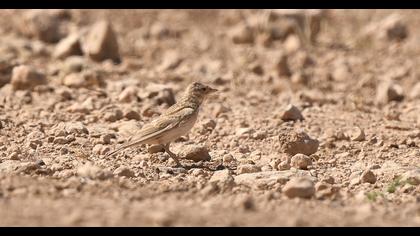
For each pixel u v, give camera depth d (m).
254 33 34.81
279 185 14.74
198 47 34.00
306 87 27.17
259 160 17.58
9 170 15.23
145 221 11.88
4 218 11.91
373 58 32.31
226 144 19.14
